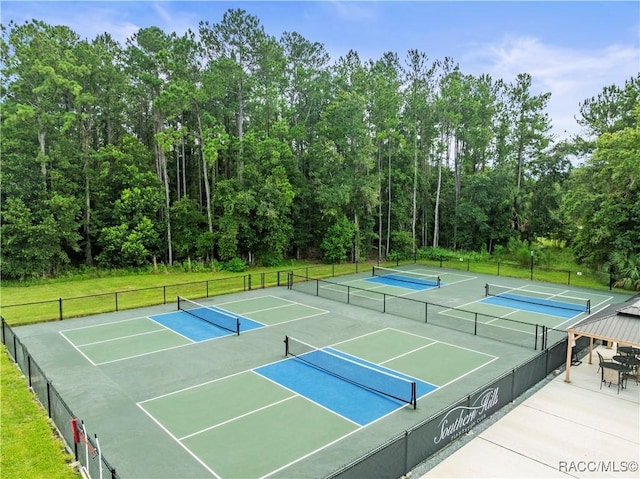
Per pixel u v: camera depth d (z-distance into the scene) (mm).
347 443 10047
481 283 30953
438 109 43625
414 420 11156
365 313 22172
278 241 37844
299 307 23422
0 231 28938
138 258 33844
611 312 14695
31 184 30516
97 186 34594
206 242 35406
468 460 9469
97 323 20047
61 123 33969
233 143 36812
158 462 9266
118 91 37812
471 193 44781
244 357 15711
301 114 44688
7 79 31969
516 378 12578
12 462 9227
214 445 9953
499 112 47281
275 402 12172
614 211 30250
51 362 15133
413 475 8859
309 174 42406
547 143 45094
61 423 10297
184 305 23641
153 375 14047
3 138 29969
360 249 41906
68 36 36625
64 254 31562
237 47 38344
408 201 45062
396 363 15250
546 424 11148
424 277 33375
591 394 12984
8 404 11961
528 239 46469
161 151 37500
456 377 14039
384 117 40719
